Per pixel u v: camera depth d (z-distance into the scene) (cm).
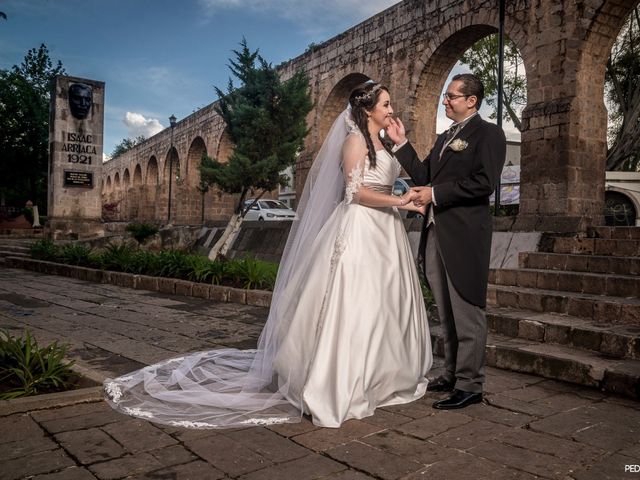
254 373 359
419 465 236
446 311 349
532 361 398
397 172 346
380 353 309
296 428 281
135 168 4634
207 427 279
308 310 315
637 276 550
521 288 597
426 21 1538
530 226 756
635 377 336
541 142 1157
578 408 318
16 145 2777
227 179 1138
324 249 320
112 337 508
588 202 1135
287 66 2267
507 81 1988
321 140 2044
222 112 1198
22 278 1112
